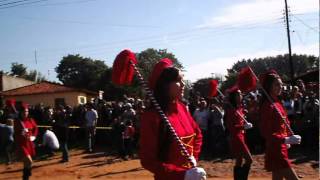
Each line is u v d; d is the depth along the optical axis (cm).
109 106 1862
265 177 1106
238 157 797
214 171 1218
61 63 6794
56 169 1420
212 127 1441
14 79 4625
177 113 375
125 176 1250
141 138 350
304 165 1172
